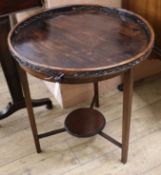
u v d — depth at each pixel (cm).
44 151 129
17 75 134
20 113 152
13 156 129
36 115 149
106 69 83
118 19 110
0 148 133
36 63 86
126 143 113
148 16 126
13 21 141
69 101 151
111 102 154
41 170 121
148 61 161
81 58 89
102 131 133
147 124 139
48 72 85
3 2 103
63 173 119
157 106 150
